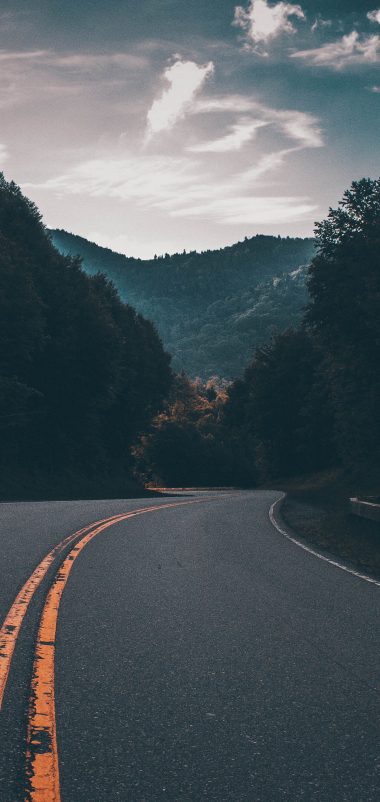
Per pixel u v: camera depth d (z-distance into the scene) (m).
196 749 4.13
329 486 60.03
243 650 6.34
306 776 3.82
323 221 47.44
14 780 3.64
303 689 5.31
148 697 5.04
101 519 18.36
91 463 68.81
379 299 39.84
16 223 54.84
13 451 55.16
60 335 56.19
